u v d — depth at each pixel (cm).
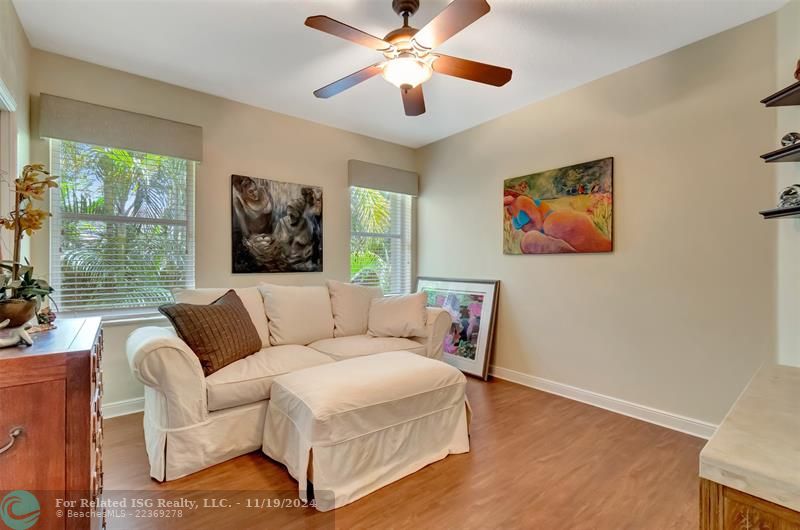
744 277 224
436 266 436
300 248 366
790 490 61
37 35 230
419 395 207
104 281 271
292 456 192
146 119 278
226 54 252
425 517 165
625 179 275
